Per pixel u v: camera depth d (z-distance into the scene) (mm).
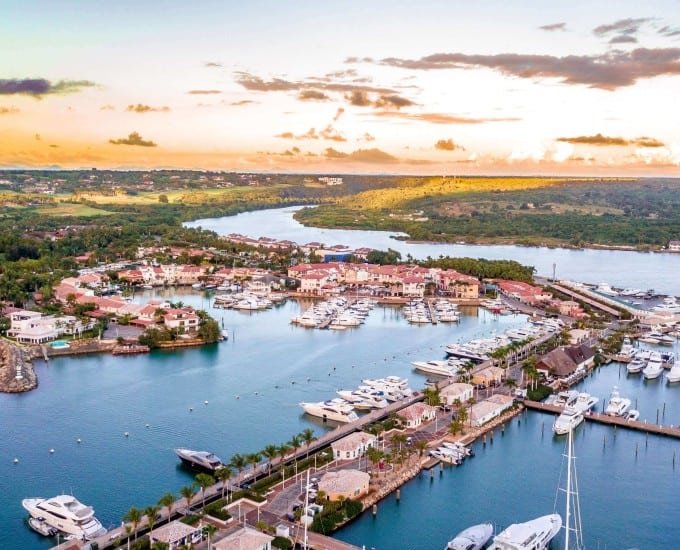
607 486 195875
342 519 171000
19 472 198250
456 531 169625
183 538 154000
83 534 160250
